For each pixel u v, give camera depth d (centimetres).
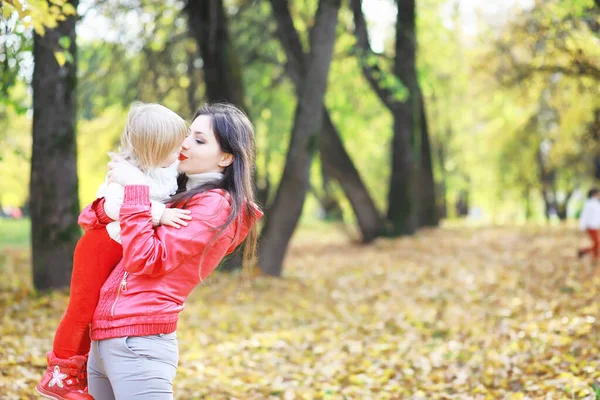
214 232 275
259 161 2041
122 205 265
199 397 547
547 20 1200
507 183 3306
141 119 277
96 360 278
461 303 1027
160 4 1248
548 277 1172
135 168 276
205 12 1209
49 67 848
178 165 293
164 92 1336
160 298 271
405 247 1842
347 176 2005
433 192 2503
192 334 799
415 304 1042
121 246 278
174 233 269
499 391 538
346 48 1828
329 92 1994
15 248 1973
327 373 641
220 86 1219
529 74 1401
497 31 1489
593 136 1579
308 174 1269
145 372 268
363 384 607
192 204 281
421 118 2480
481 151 3538
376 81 2014
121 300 271
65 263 890
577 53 1184
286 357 717
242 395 565
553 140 2544
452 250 1736
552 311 827
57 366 283
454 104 2962
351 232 2422
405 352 725
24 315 769
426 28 2330
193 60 1322
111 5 1162
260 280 1180
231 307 988
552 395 494
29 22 458
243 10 1515
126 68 1348
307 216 4606
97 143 1573
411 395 564
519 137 2803
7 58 643
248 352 730
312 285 1230
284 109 1970
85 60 1336
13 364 541
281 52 1792
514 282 1161
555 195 3272
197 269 279
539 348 648
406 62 2048
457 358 671
